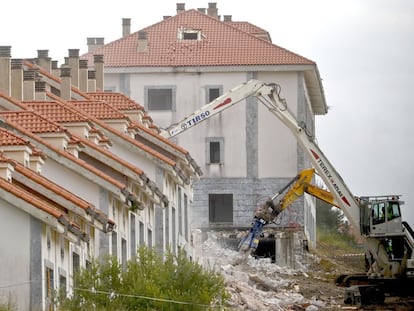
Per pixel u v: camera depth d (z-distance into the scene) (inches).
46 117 3095.5
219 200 5649.6
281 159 5615.2
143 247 2618.1
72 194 2640.3
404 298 4375.0
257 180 5615.2
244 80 5634.8
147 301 2495.1
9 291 2379.4
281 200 4761.3
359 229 4421.8
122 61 5629.9
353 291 4207.7
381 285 4281.5
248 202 5600.4
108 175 3171.8
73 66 4306.1
